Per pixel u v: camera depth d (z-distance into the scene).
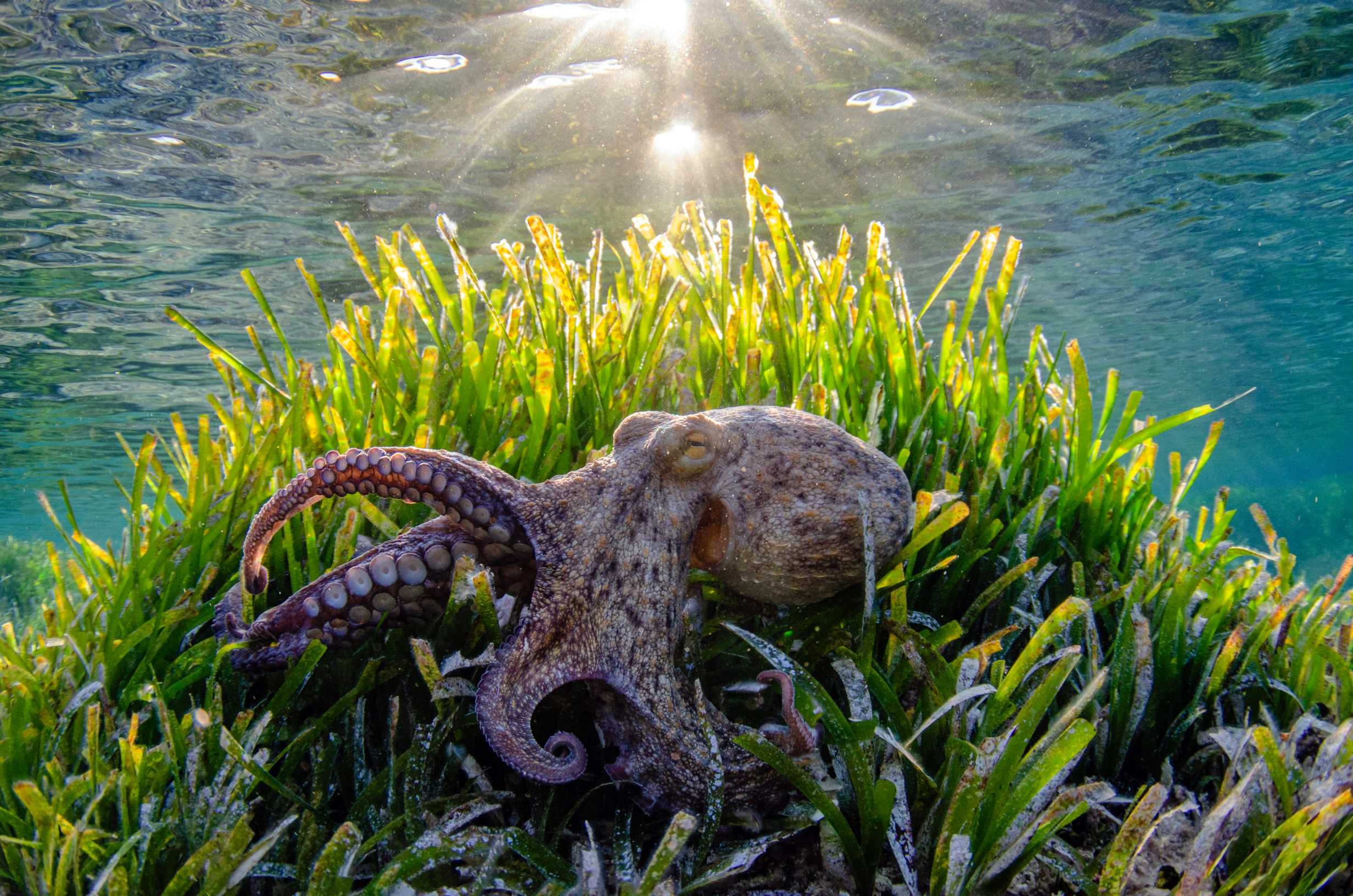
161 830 0.38
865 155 2.39
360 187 2.35
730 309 0.63
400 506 0.52
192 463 0.61
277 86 1.93
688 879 0.38
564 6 1.71
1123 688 0.46
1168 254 3.51
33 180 2.20
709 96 2.02
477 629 0.44
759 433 0.43
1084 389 0.54
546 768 0.38
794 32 1.83
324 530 0.52
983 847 0.38
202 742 0.40
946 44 1.94
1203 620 0.50
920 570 0.51
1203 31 2.01
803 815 0.40
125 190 2.29
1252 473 12.80
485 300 0.60
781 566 0.43
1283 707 0.49
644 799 0.40
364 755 0.43
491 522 0.41
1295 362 5.67
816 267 0.59
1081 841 0.43
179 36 1.75
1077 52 2.04
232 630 0.45
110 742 0.42
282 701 0.43
